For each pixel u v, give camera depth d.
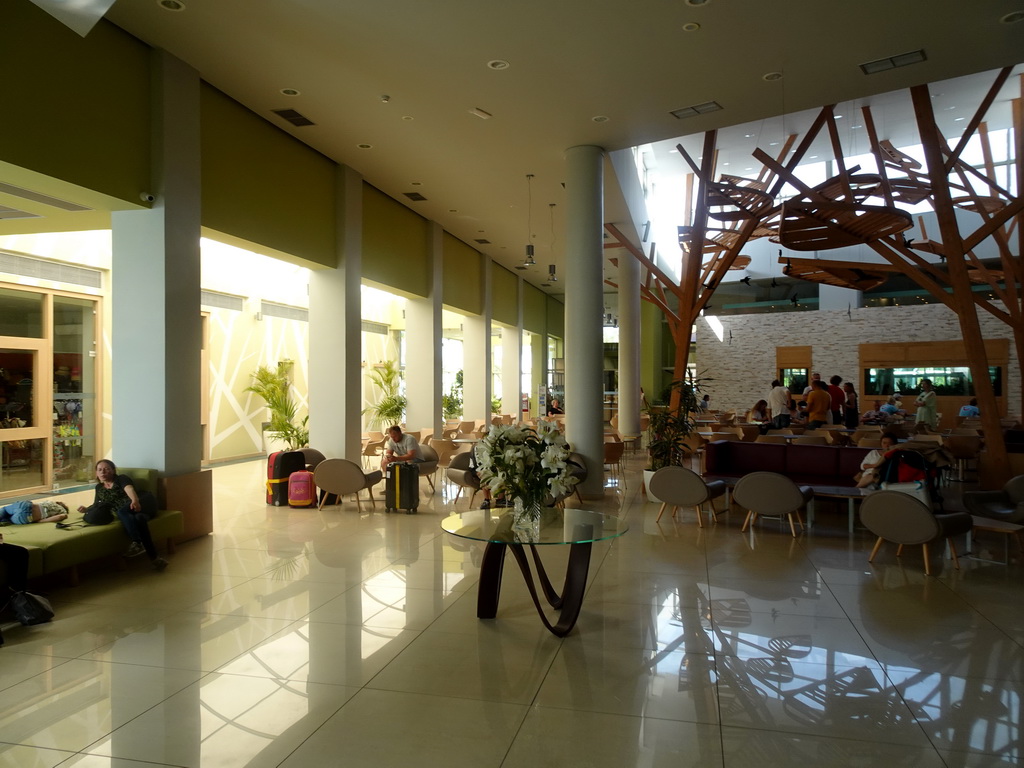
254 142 9.11
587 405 10.16
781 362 24.33
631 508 9.71
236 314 15.96
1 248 10.27
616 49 7.21
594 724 3.51
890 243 10.87
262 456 16.81
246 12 6.55
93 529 6.11
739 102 8.64
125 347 7.47
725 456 10.11
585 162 10.19
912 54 7.37
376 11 6.45
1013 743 3.33
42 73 6.10
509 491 5.27
